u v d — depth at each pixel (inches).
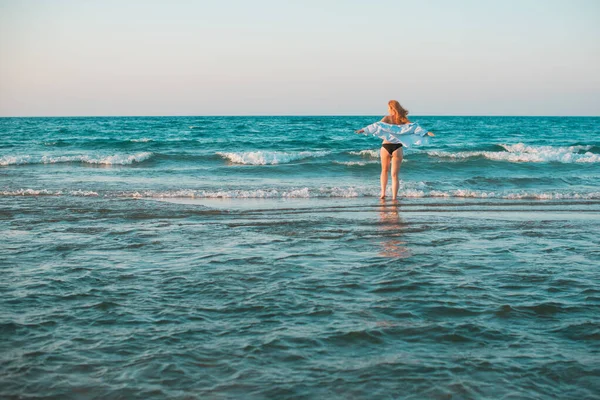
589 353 124.5
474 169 651.5
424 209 360.8
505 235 268.1
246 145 1084.5
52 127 2003.0
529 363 119.3
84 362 118.7
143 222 304.8
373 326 140.9
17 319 144.9
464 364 118.7
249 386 108.6
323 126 2089.1
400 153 402.0
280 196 424.5
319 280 184.1
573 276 190.5
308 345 128.7
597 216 334.6
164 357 121.4
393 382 110.3
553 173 630.5
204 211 344.8
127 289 173.5
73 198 402.3
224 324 142.3
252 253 225.8
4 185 482.0
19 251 228.8
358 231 277.1
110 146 1053.8
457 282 182.1
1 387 107.0
